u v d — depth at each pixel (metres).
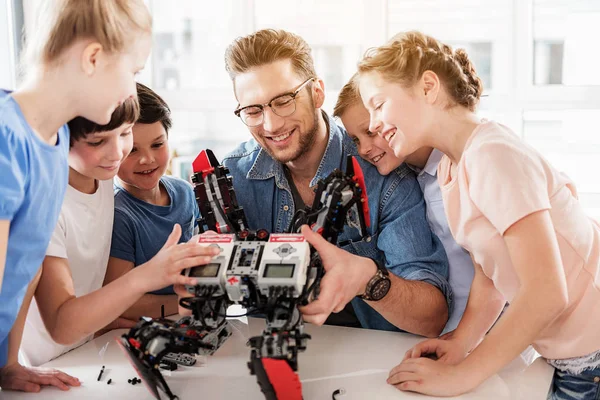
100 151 1.14
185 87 2.77
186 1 2.72
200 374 1.09
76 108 0.94
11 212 0.87
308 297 0.97
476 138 1.08
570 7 2.38
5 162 0.85
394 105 1.14
